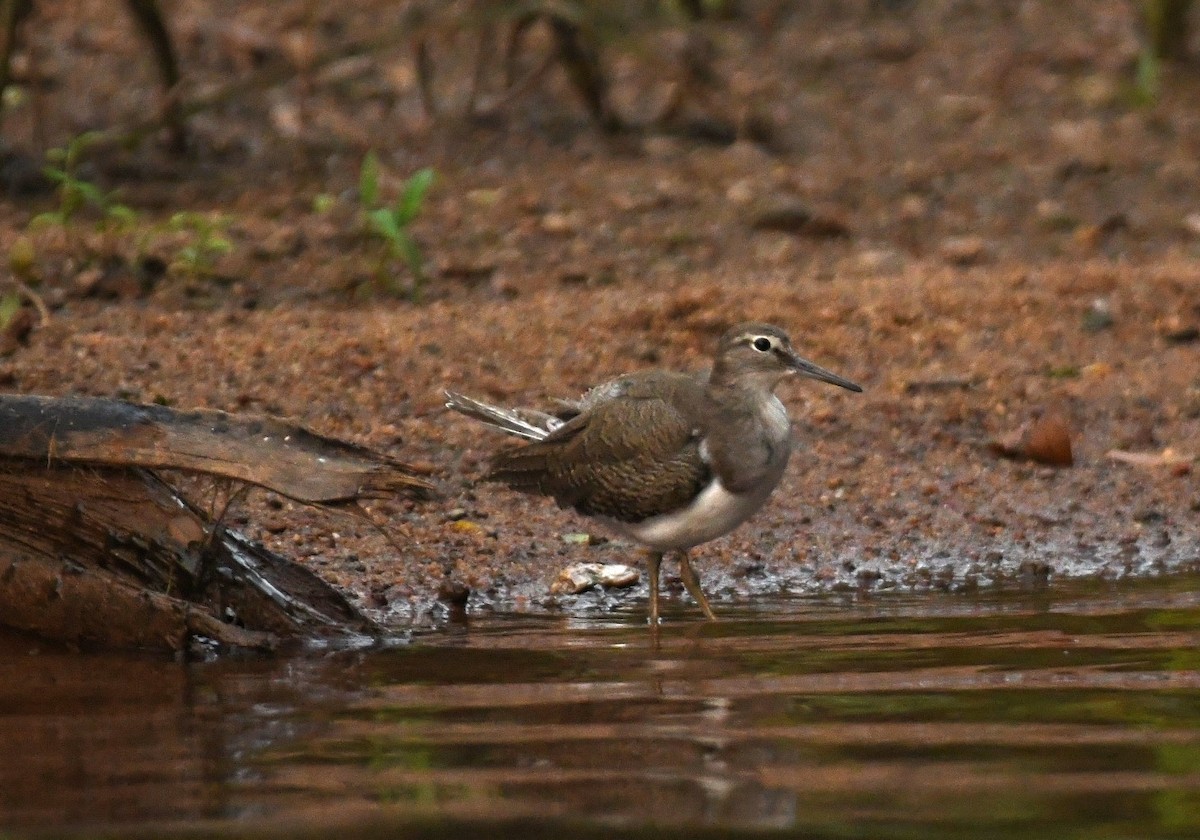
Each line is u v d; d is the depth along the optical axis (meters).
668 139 21.12
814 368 11.47
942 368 15.43
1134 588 11.78
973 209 19.31
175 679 9.38
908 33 24.70
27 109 20.88
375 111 21.58
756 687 8.98
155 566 10.21
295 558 12.08
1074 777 7.25
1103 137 21.20
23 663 9.78
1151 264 17.61
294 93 21.80
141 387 14.16
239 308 16.08
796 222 18.48
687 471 11.11
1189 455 14.23
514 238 17.91
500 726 8.24
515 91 20.56
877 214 19.12
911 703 8.58
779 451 11.44
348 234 17.48
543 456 11.73
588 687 9.07
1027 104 22.38
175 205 18.58
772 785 7.20
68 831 6.69
